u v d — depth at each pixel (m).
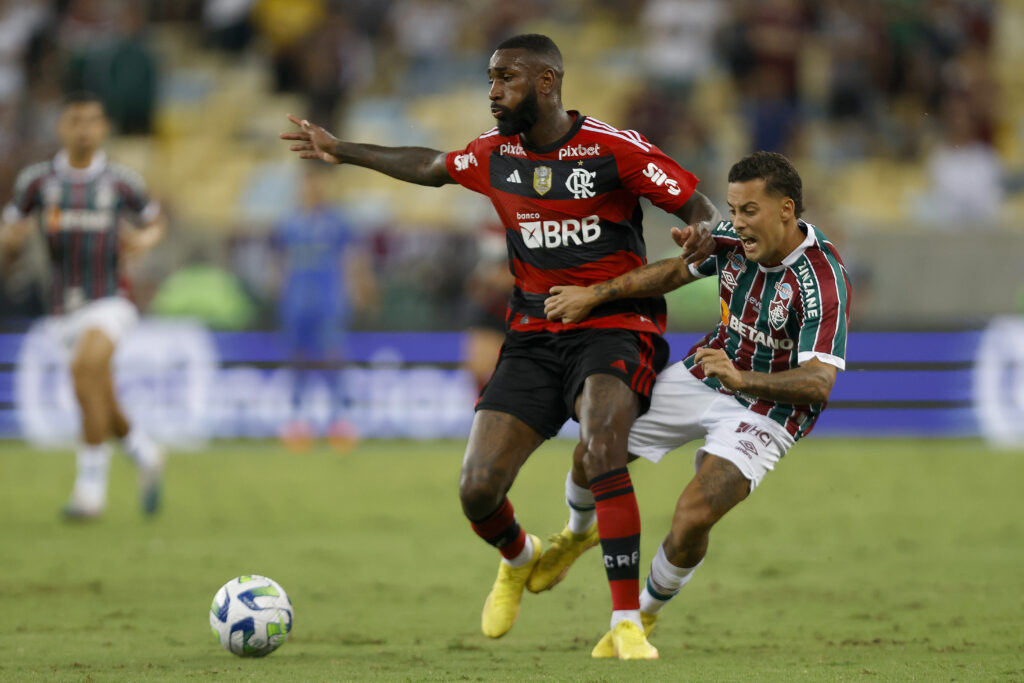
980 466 46.22
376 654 17.55
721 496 17.17
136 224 33.41
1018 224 64.19
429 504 37.84
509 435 18.12
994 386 53.53
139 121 67.81
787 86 64.69
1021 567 26.70
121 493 40.88
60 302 33.28
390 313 59.44
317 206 50.16
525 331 18.80
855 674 15.31
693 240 17.02
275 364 53.84
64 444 53.50
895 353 53.91
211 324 54.53
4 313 56.28
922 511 36.28
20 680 15.21
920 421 53.97
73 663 16.55
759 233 16.83
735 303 17.94
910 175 67.50
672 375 18.69
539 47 17.92
